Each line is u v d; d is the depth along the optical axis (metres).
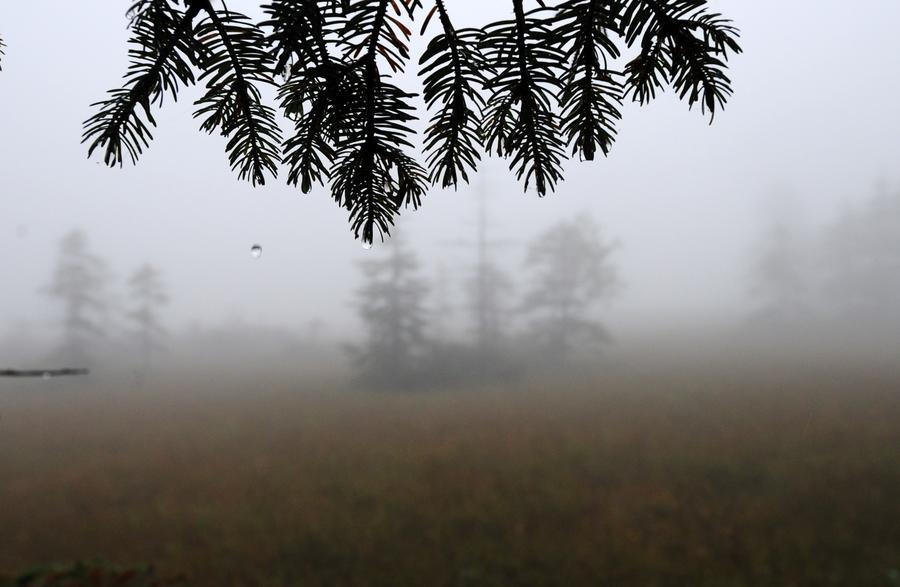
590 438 10.06
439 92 0.89
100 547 6.34
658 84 0.87
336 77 0.88
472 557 5.89
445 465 8.73
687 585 5.28
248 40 0.86
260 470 8.97
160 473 9.13
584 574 5.52
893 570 5.27
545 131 0.94
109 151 0.97
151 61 0.91
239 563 5.87
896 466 7.77
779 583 5.22
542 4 0.78
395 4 0.81
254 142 1.04
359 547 6.15
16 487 8.62
